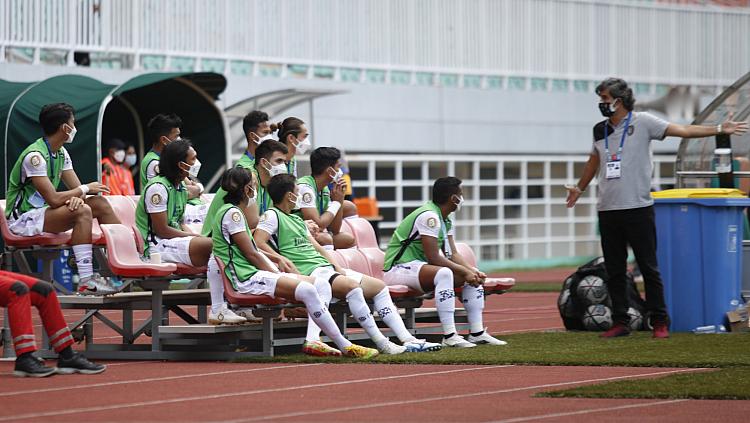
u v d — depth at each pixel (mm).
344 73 56000
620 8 64312
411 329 26906
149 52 48281
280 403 16875
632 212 26219
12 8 44344
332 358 22297
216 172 45188
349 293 23156
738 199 27531
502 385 18609
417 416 15711
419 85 58406
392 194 58031
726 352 22812
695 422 15148
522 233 62562
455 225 59875
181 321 31484
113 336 28703
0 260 24359
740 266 28281
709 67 66562
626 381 18469
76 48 46031
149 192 24188
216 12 50719
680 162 32750
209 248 23797
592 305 28453
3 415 15922
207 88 44188
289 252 23719
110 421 15406
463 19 59969
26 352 20109
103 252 25078
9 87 40438
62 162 24000
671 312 28062
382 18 57156
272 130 26906
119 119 46531
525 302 39938
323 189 26516
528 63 62031
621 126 26438
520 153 61938
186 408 16453
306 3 54312
